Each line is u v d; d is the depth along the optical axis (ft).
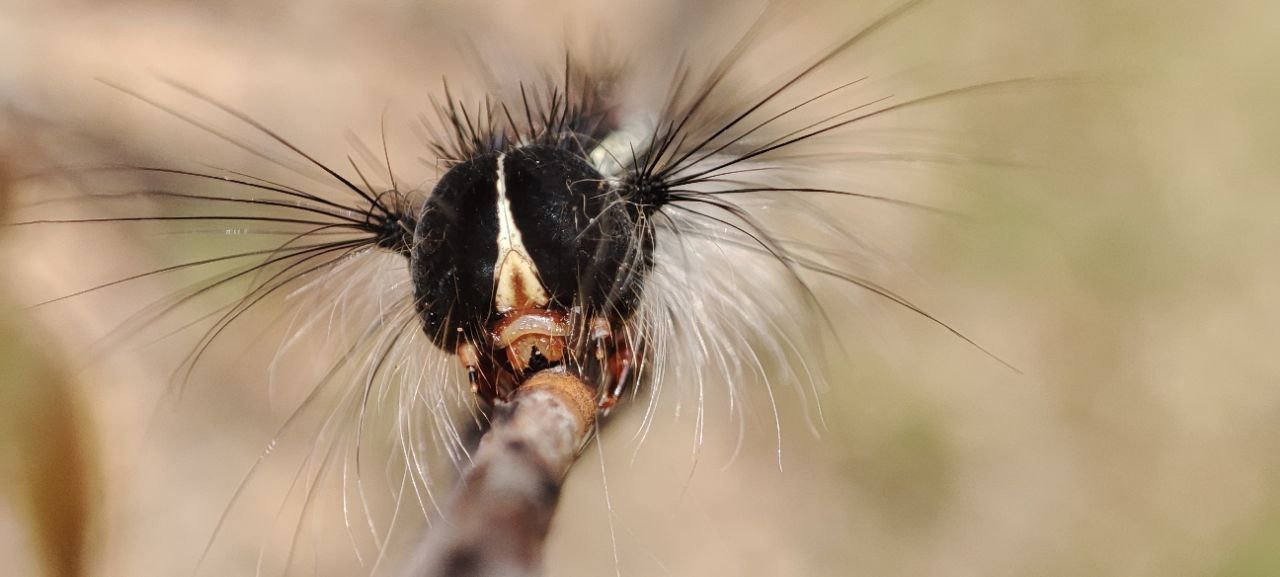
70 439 0.23
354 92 0.28
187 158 0.26
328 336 0.22
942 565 0.25
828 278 0.25
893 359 0.26
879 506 0.25
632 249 0.20
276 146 0.27
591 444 0.22
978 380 0.26
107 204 0.25
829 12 0.31
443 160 0.22
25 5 0.27
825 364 0.25
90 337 0.24
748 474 0.25
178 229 0.25
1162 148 0.28
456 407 0.21
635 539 0.24
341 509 0.23
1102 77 0.29
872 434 0.25
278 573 0.23
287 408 0.24
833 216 0.25
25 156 0.25
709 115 0.24
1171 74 0.29
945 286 0.27
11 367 0.23
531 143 0.21
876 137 0.28
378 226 0.21
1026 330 0.27
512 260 0.19
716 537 0.25
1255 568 0.25
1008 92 0.29
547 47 0.29
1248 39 0.29
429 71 0.29
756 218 0.23
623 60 0.27
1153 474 0.26
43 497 0.23
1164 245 0.27
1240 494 0.25
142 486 0.23
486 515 0.18
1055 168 0.28
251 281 0.24
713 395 0.25
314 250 0.22
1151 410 0.26
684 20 0.30
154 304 0.24
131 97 0.27
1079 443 0.26
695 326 0.21
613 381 0.20
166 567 0.23
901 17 0.30
